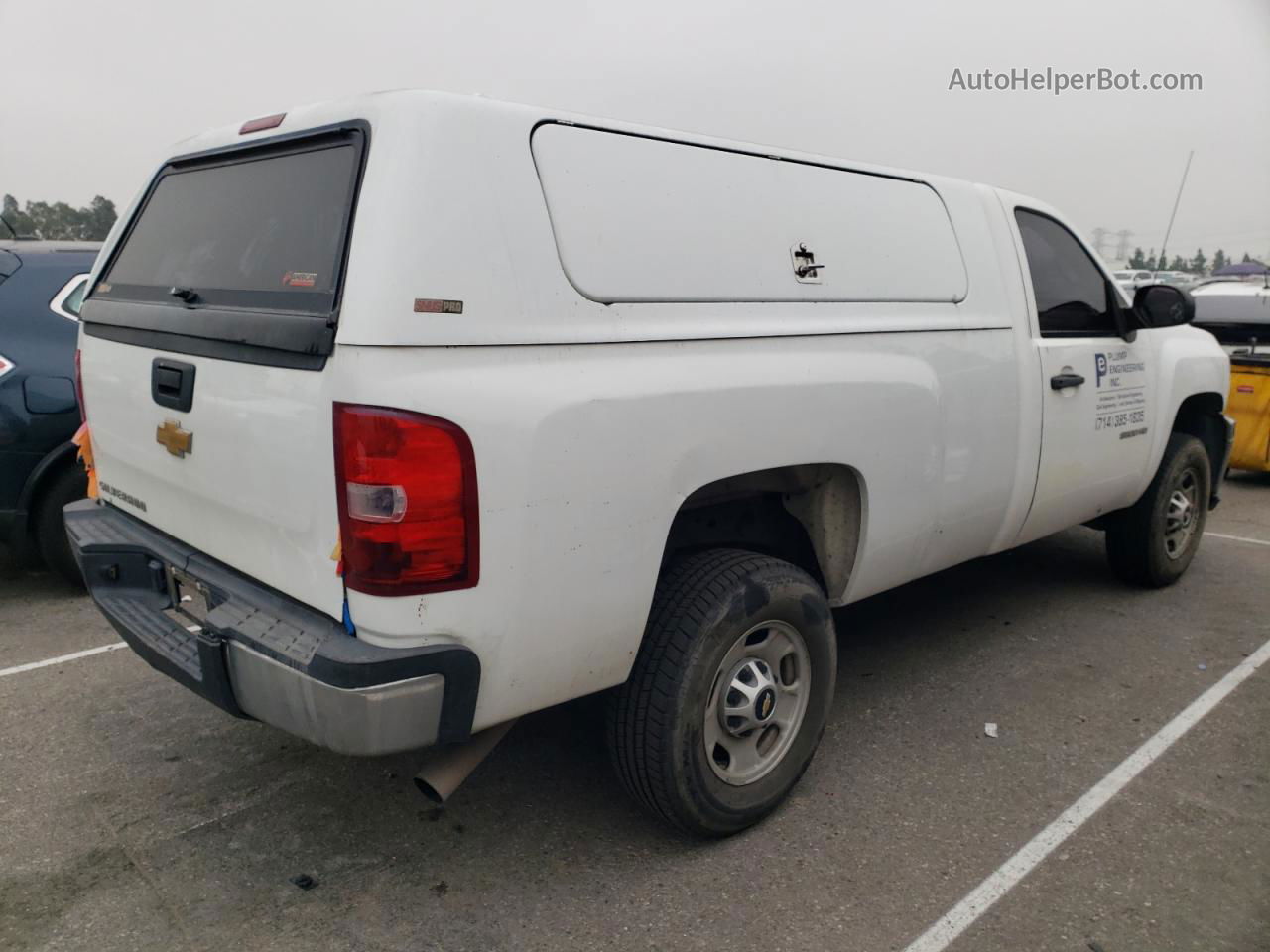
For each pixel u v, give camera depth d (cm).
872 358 312
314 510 224
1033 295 392
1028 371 381
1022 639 451
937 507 346
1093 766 337
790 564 293
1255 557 589
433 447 209
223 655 239
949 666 420
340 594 222
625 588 247
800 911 259
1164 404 470
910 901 263
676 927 253
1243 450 800
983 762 339
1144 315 442
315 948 244
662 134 266
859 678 407
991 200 386
